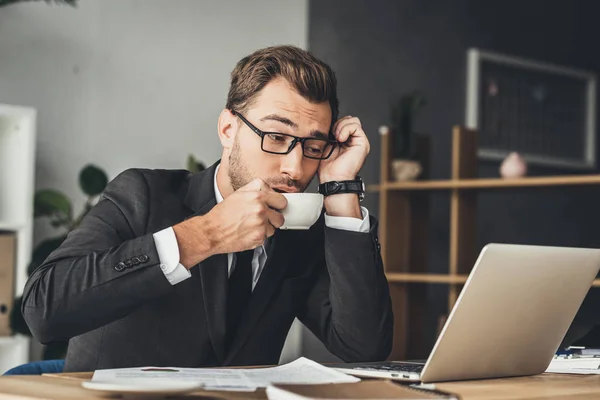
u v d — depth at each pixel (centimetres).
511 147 534
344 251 168
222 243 144
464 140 429
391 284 447
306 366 131
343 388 102
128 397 102
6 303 349
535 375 145
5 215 356
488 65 527
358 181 173
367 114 491
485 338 130
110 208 170
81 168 410
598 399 115
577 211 564
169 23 439
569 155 567
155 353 165
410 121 455
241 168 167
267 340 175
